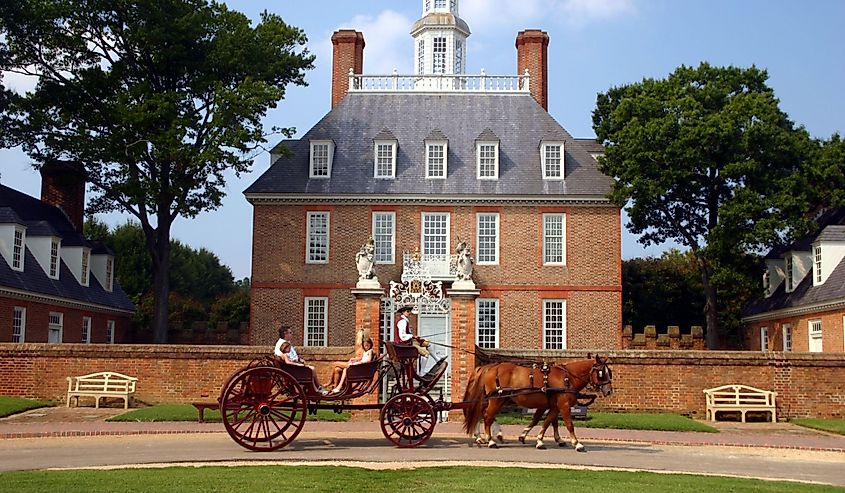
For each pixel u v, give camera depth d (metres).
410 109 42.78
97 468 14.01
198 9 36.62
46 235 35.94
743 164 35.38
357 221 39.28
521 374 18.09
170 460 15.24
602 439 20.27
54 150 35.62
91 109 35.75
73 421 22.03
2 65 34.94
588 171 40.06
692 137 35.59
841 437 22.17
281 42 38.56
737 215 35.00
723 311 48.28
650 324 49.69
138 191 34.75
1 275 31.11
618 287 38.75
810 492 12.51
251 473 13.23
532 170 40.16
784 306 37.41
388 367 18.11
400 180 39.84
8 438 18.89
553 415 18.09
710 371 26.22
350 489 11.98
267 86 35.66
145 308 59.72
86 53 35.72
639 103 38.28
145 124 33.69
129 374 25.73
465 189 39.56
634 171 37.19
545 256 39.06
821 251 34.66
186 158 34.38
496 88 43.59
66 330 37.31
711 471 15.50
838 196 37.59
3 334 31.41
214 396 25.64
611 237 39.09
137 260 68.88
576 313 38.66
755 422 25.38
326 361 25.20
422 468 14.45
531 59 44.81
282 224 39.25
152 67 36.47
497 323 38.62
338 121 42.19
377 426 21.77
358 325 23.56
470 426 18.14
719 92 37.69
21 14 33.66
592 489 12.23
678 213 40.47
